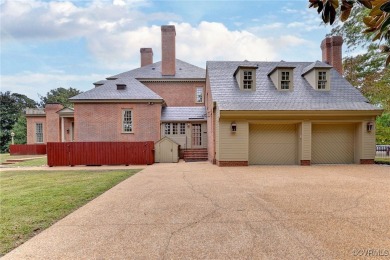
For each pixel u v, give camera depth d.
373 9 1.83
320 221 4.69
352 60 20.34
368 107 14.04
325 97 14.94
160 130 20.11
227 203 6.00
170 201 6.25
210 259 3.26
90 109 19.83
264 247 3.60
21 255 3.45
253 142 14.34
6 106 44.50
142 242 3.82
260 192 7.16
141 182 8.98
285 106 13.88
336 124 14.52
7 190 7.74
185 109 21.75
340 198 6.42
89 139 19.73
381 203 5.93
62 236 4.09
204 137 20.14
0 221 4.79
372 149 14.19
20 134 37.47
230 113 13.22
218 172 11.34
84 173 11.72
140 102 19.95
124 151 15.46
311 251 3.47
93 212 5.38
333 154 14.59
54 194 7.09
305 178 9.55
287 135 14.41
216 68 17.28
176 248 3.60
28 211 5.43
